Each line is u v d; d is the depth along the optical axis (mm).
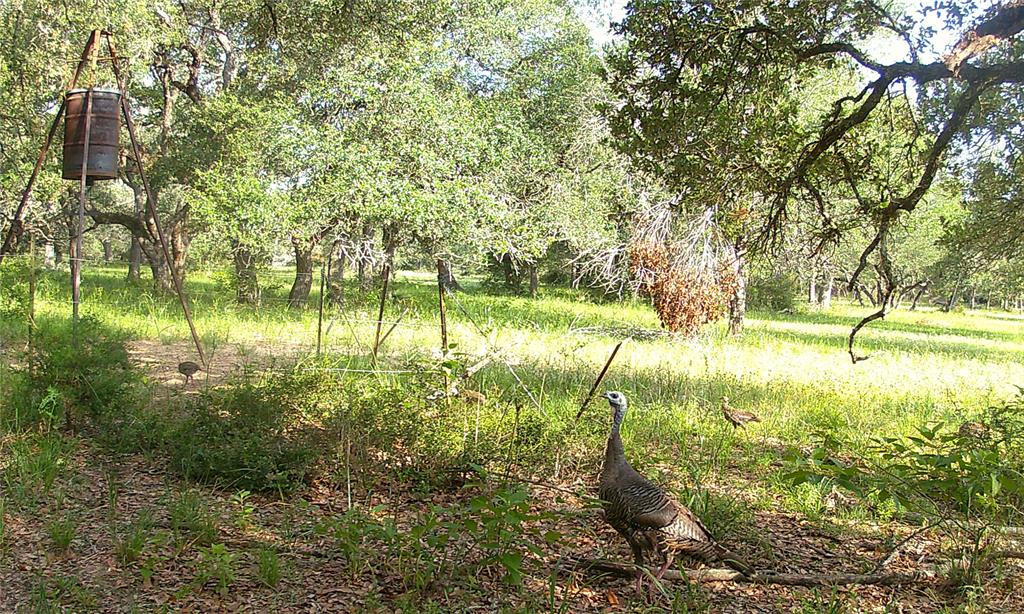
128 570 5000
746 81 8531
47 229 25531
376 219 21547
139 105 29062
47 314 14938
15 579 4797
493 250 23094
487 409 8664
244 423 7336
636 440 8656
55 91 21219
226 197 21562
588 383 11672
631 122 8641
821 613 4766
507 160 23500
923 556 5805
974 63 8594
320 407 8391
